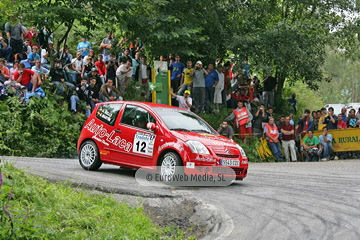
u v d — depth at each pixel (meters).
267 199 11.27
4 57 24.17
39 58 24.56
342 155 26.31
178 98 26.38
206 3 29.84
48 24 24.81
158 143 13.38
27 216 6.94
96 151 14.68
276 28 31.30
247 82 31.11
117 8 25.86
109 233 7.95
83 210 9.05
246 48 30.92
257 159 25.84
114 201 10.12
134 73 27.52
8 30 24.66
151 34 27.84
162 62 26.50
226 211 10.02
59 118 22.56
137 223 8.89
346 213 9.72
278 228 8.63
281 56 30.78
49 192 9.10
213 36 31.55
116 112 14.70
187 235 8.87
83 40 27.62
